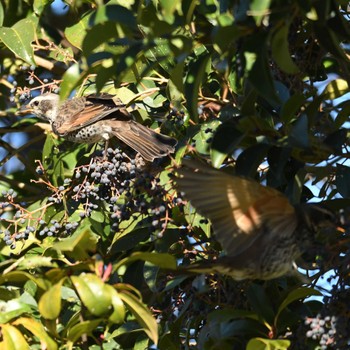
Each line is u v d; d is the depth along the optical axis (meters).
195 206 7.91
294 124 9.04
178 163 10.14
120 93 12.20
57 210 11.55
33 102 12.66
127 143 11.65
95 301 8.30
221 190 7.90
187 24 8.51
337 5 8.98
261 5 7.68
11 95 13.77
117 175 10.72
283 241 8.27
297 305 9.29
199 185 7.87
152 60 10.87
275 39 8.12
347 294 8.75
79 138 12.05
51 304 8.27
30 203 12.73
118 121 11.97
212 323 9.03
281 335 9.09
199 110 10.69
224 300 9.60
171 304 9.88
